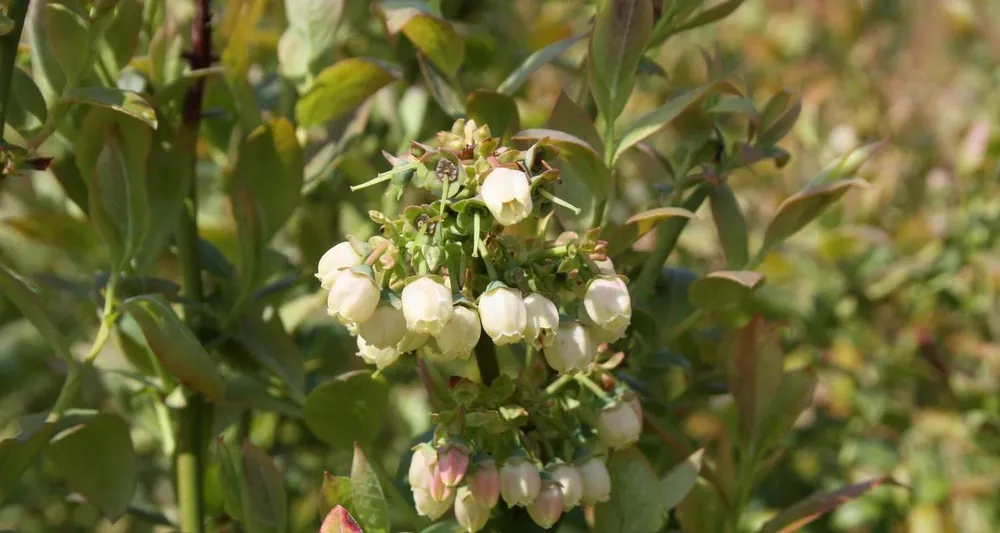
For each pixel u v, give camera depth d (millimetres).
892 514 826
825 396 822
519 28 917
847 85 1049
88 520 881
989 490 808
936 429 835
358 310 493
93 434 560
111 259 560
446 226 501
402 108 701
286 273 704
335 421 557
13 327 1019
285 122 572
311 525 742
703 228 805
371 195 685
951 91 1097
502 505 546
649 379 604
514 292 496
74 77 542
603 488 525
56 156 597
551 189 512
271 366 580
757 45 1130
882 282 838
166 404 581
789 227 569
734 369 577
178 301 572
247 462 545
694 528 577
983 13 1129
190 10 682
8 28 526
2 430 955
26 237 625
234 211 576
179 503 592
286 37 603
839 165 564
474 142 506
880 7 1188
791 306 790
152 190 566
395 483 566
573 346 507
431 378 540
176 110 592
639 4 539
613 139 549
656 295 586
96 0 542
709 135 574
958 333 877
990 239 859
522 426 531
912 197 925
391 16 574
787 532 561
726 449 576
